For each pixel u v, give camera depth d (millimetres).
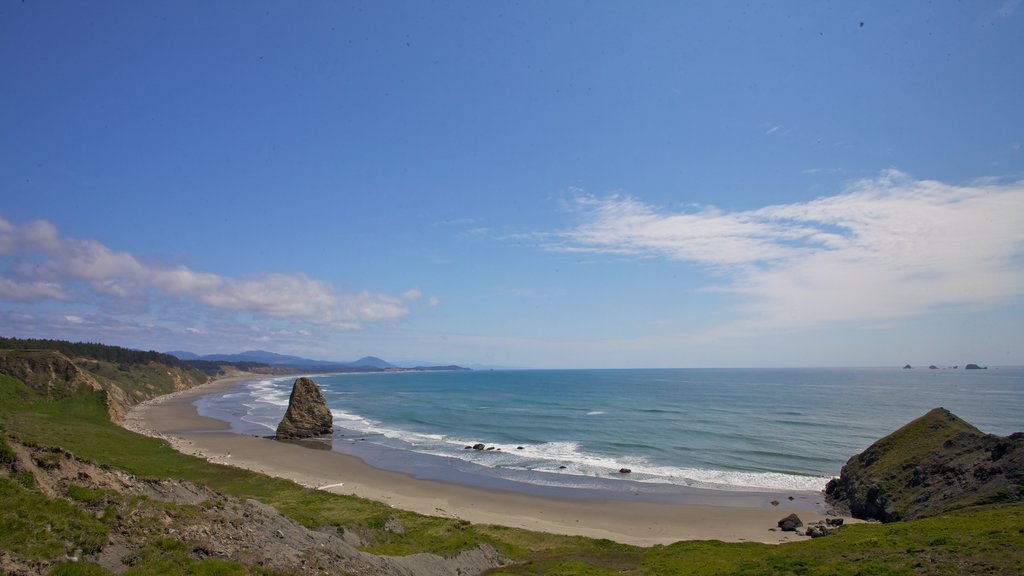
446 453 68562
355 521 34188
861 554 23781
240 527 19953
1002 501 32875
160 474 43938
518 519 41406
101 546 15188
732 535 37938
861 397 157250
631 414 111500
